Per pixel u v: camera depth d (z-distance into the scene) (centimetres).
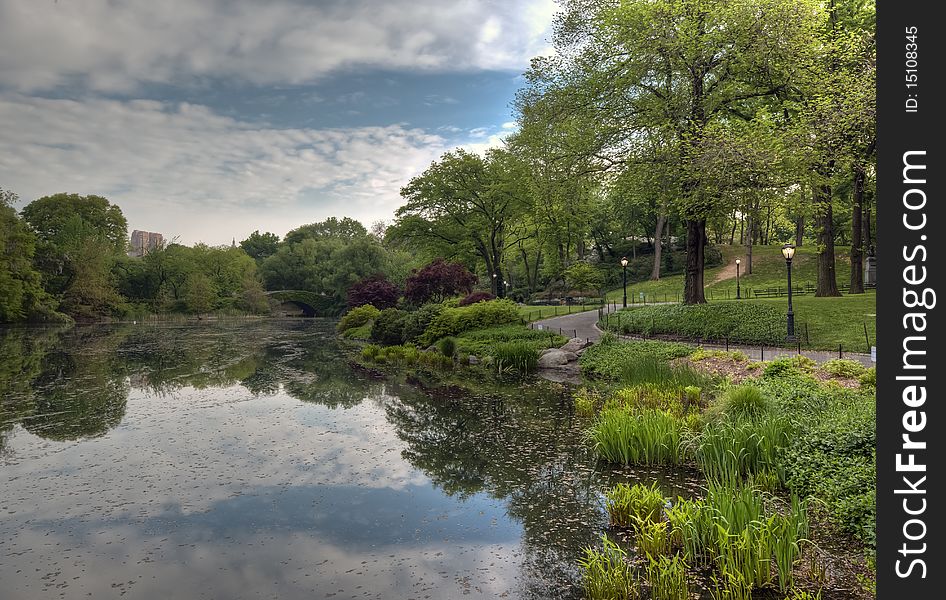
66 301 6369
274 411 1434
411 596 552
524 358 2097
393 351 2741
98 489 864
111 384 1862
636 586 549
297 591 563
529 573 598
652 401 1252
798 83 2158
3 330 4891
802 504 668
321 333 4591
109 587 573
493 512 766
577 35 2502
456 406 1478
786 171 2019
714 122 2147
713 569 583
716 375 1455
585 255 7375
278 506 795
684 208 2230
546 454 1019
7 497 832
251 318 7794
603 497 805
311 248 9825
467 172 4672
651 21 2094
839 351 1639
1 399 1595
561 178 2608
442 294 4131
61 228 7000
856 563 580
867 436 757
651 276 6078
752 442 842
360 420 1328
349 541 682
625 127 2397
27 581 587
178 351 3030
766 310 2183
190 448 1090
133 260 8256
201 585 578
